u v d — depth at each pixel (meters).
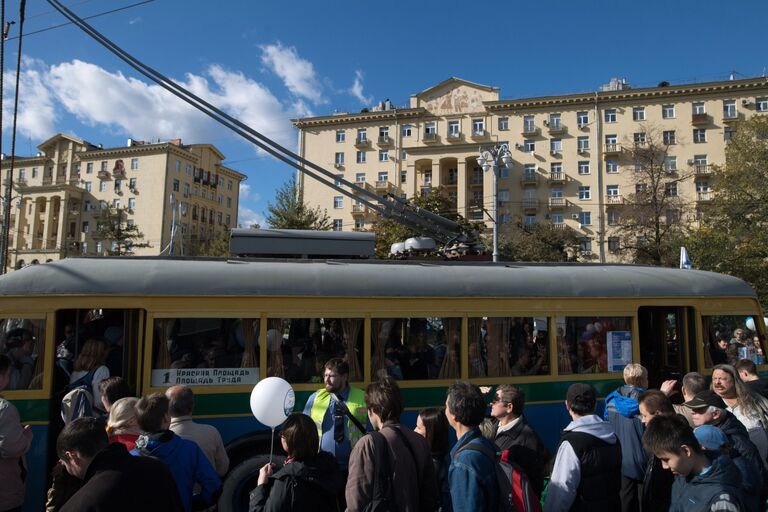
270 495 3.33
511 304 6.80
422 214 9.09
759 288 26.12
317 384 6.01
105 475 2.73
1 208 70.44
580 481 3.76
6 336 5.39
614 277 7.34
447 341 6.56
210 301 5.93
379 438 3.48
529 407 6.64
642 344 8.26
